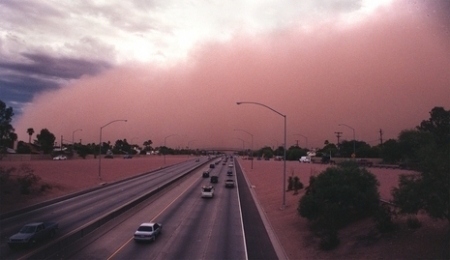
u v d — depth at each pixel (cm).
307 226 3456
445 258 2114
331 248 2761
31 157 12456
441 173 2250
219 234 3306
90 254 2586
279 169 10456
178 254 2636
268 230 3547
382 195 3684
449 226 2439
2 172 5297
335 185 3331
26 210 4306
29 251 2534
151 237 2958
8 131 5906
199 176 9662
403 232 2588
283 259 2666
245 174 10206
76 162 12369
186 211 4516
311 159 13938
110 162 14100
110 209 4394
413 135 3869
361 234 2794
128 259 2484
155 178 8981
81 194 5906
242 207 4853
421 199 2336
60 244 2484
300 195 4978
